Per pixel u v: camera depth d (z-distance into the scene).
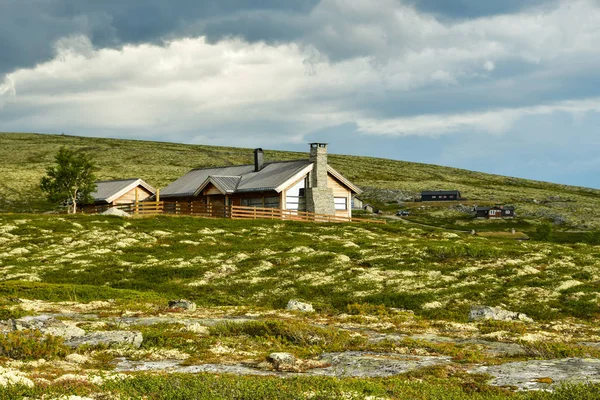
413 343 21.41
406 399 13.56
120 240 54.16
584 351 20.38
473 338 23.62
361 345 21.56
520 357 19.48
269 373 16.97
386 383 15.11
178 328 23.81
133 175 178.12
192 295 36.62
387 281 38.06
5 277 40.34
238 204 75.69
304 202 73.06
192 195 79.25
